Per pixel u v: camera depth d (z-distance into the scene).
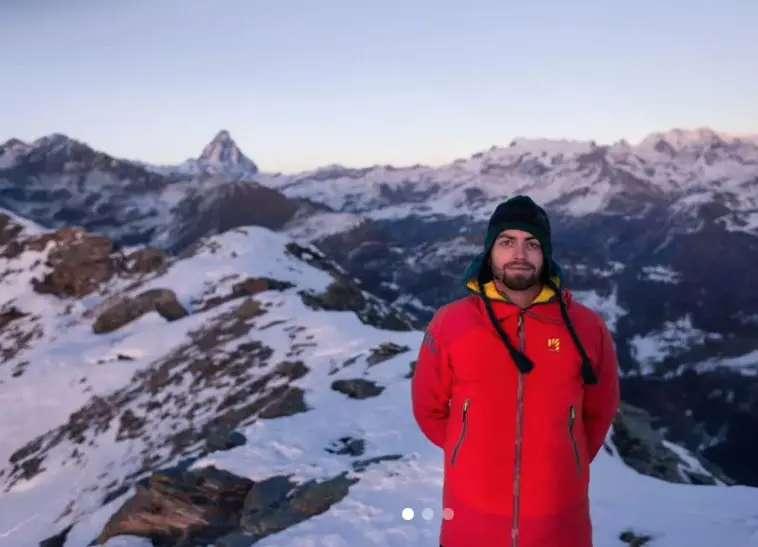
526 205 3.25
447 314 3.47
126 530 11.16
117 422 28.55
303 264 50.50
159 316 43.59
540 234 3.17
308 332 29.33
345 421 14.88
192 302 44.09
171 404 27.94
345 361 23.53
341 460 12.21
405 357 20.73
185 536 10.64
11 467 28.97
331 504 9.62
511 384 3.21
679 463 15.90
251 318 34.94
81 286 55.53
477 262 3.36
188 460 12.30
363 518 8.80
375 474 10.54
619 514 7.58
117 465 24.42
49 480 25.77
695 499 7.93
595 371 3.32
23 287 57.25
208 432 22.88
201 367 29.77
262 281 43.78
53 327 49.22
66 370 37.69
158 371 32.50
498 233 3.22
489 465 3.22
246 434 14.00
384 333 27.09
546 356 3.19
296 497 10.13
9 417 33.62
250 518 10.01
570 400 3.21
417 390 3.57
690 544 6.59
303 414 15.71
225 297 43.59
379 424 14.50
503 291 3.30
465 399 3.29
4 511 23.89
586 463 3.36
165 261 54.91
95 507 21.17
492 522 3.23
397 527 8.43
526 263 3.18
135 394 31.14
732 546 6.43
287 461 12.02
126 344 38.56
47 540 18.14
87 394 33.62
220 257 50.19
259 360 27.92
